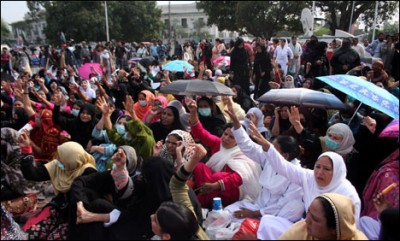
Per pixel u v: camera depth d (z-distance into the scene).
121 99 7.23
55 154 4.78
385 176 2.65
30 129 4.95
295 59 11.44
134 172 3.28
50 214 3.19
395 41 11.39
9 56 17.52
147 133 4.07
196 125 3.91
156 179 2.83
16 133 3.18
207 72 8.19
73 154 3.26
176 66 8.79
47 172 3.33
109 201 3.06
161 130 4.71
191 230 2.33
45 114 4.89
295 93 4.25
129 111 4.00
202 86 4.63
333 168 2.73
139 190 3.03
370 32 23.94
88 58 20.25
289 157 3.24
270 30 29.69
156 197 2.80
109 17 40.53
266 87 8.91
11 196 3.13
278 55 11.26
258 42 9.04
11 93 7.18
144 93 5.84
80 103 5.32
